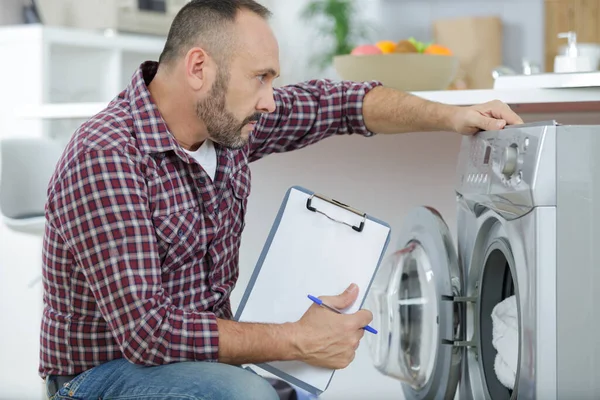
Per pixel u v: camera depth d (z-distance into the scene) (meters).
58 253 1.80
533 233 1.63
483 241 2.01
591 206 1.61
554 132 1.60
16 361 3.68
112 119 1.80
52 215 1.77
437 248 2.12
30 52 4.86
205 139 1.93
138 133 1.79
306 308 1.90
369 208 2.90
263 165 3.01
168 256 1.83
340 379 3.04
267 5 7.55
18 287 3.69
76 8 5.93
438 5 6.94
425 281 2.22
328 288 1.90
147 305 1.70
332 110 2.23
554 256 1.61
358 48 2.69
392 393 2.98
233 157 1.97
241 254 3.07
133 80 1.86
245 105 1.83
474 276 2.06
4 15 6.05
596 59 3.02
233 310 3.10
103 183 1.71
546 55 6.33
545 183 1.60
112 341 1.83
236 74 1.81
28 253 3.66
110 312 1.71
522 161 1.67
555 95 2.27
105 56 5.52
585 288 1.61
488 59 6.34
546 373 1.61
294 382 1.85
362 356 3.01
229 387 1.70
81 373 1.84
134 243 1.71
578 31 6.22
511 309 1.91
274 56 1.84
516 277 1.74
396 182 2.88
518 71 6.50
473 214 2.05
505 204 1.74
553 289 1.61
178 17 1.85
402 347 2.35
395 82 2.62
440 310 2.08
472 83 5.50
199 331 1.73
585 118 2.71
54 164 3.36
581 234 1.61
